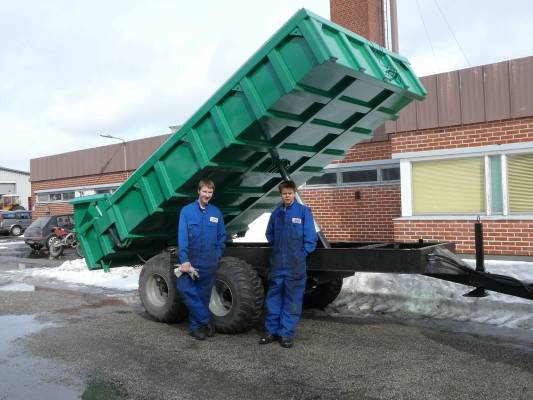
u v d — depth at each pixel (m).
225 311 6.58
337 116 6.51
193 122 6.32
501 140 10.31
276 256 5.96
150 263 7.40
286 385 4.68
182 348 5.93
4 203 46.91
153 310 7.29
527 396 4.29
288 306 5.89
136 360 5.50
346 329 6.60
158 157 6.78
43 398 4.50
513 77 10.12
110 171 21.31
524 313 6.97
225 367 5.21
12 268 14.75
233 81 5.89
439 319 6.98
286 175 6.87
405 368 5.04
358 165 13.02
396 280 8.53
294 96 5.64
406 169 11.53
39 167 25.06
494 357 5.31
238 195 7.52
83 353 5.80
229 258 6.63
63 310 8.28
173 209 7.21
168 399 4.40
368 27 18.95
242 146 6.20
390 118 7.20
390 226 12.57
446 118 10.90
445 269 5.61
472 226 10.62
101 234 7.86
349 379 4.79
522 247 10.07
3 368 5.32
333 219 13.50
